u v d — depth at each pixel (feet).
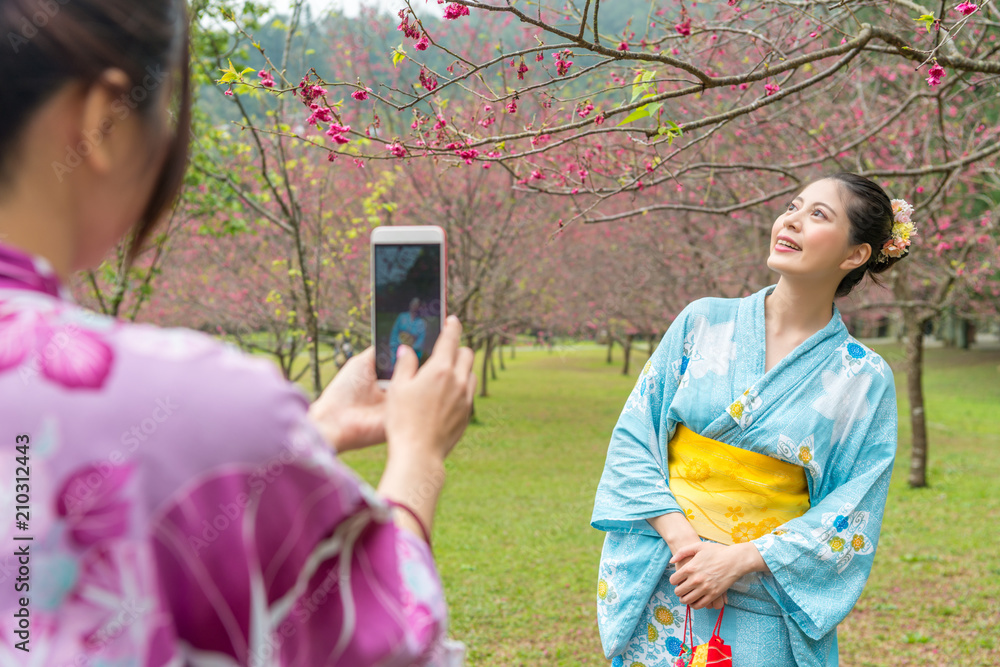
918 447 35.01
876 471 7.61
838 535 7.34
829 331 7.98
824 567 7.28
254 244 39.58
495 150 10.74
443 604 2.56
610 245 54.44
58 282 2.13
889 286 34.86
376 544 2.37
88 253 2.32
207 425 1.98
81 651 1.92
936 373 87.40
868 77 25.53
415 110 9.88
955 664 16.55
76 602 1.92
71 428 1.91
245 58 20.72
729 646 7.36
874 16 17.43
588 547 26.17
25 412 1.90
